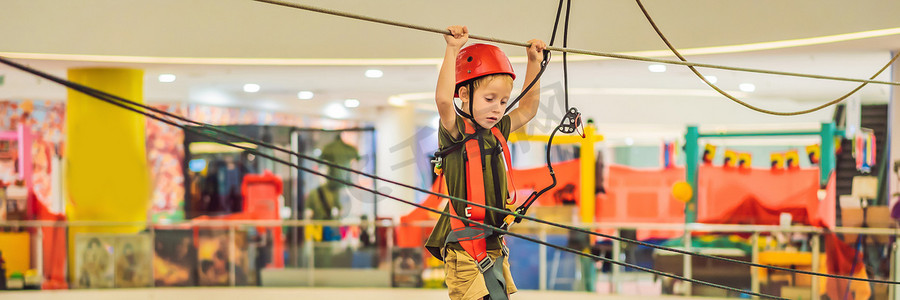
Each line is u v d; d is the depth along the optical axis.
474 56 2.65
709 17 6.55
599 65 8.44
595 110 11.88
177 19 7.42
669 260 7.77
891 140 7.47
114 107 8.80
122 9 7.39
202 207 10.41
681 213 8.93
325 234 8.59
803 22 6.30
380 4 7.00
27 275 8.39
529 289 8.00
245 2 7.37
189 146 10.48
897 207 7.51
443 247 2.74
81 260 8.49
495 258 2.73
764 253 7.53
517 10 6.80
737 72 8.91
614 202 9.10
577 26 6.81
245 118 13.61
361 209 10.84
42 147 12.34
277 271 8.59
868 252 7.14
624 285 7.83
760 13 6.42
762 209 8.52
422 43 7.29
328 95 11.90
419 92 11.62
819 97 11.09
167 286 8.57
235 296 8.58
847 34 6.24
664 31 6.68
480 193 2.65
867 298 7.11
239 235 8.64
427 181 12.91
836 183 9.59
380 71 8.90
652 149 15.87
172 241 8.60
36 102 12.28
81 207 8.84
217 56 7.47
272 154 10.43
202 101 12.25
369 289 8.48
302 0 7.26
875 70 8.48
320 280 8.56
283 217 10.24
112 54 7.43
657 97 11.94
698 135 8.95
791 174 8.45
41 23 7.27
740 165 8.64
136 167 8.98
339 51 7.38
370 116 14.34
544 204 8.65
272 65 8.27
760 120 11.98
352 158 10.62
